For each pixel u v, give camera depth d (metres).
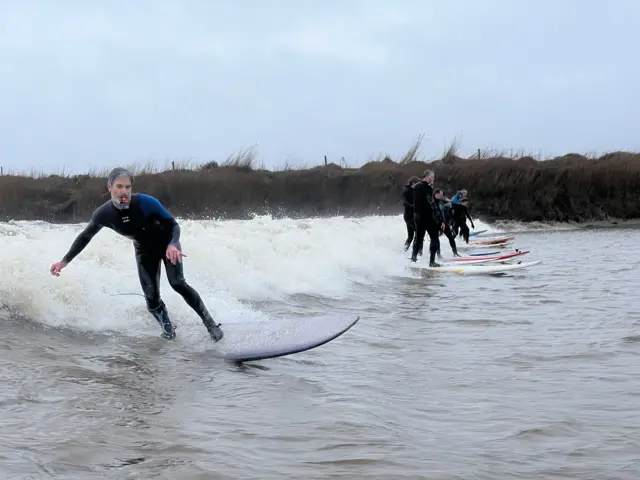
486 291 10.33
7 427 3.62
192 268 8.67
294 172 45.16
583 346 6.18
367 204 43.56
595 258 17.09
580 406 4.37
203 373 5.17
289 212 42.81
